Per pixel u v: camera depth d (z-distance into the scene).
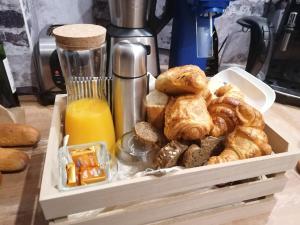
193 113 0.40
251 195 0.41
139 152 0.43
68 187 0.33
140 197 0.34
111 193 0.32
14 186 0.45
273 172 0.40
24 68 0.70
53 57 0.62
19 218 0.40
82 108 0.45
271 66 0.77
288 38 0.70
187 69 0.45
